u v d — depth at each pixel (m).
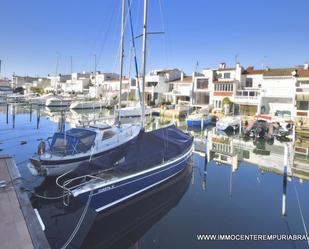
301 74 34.44
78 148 11.59
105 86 64.69
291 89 32.97
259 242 7.34
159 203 9.84
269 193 10.95
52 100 48.94
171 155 10.95
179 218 8.68
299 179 12.82
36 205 8.74
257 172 13.95
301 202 10.08
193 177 13.00
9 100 52.97
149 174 9.34
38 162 10.39
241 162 16.11
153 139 10.91
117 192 8.14
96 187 7.51
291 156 17.47
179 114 37.44
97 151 11.94
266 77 35.00
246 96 37.00
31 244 5.00
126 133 14.39
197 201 10.04
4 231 5.38
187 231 7.88
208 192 10.98
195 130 29.50
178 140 12.89
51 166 10.47
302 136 23.84
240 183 12.16
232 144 21.09
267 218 8.73
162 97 51.75
